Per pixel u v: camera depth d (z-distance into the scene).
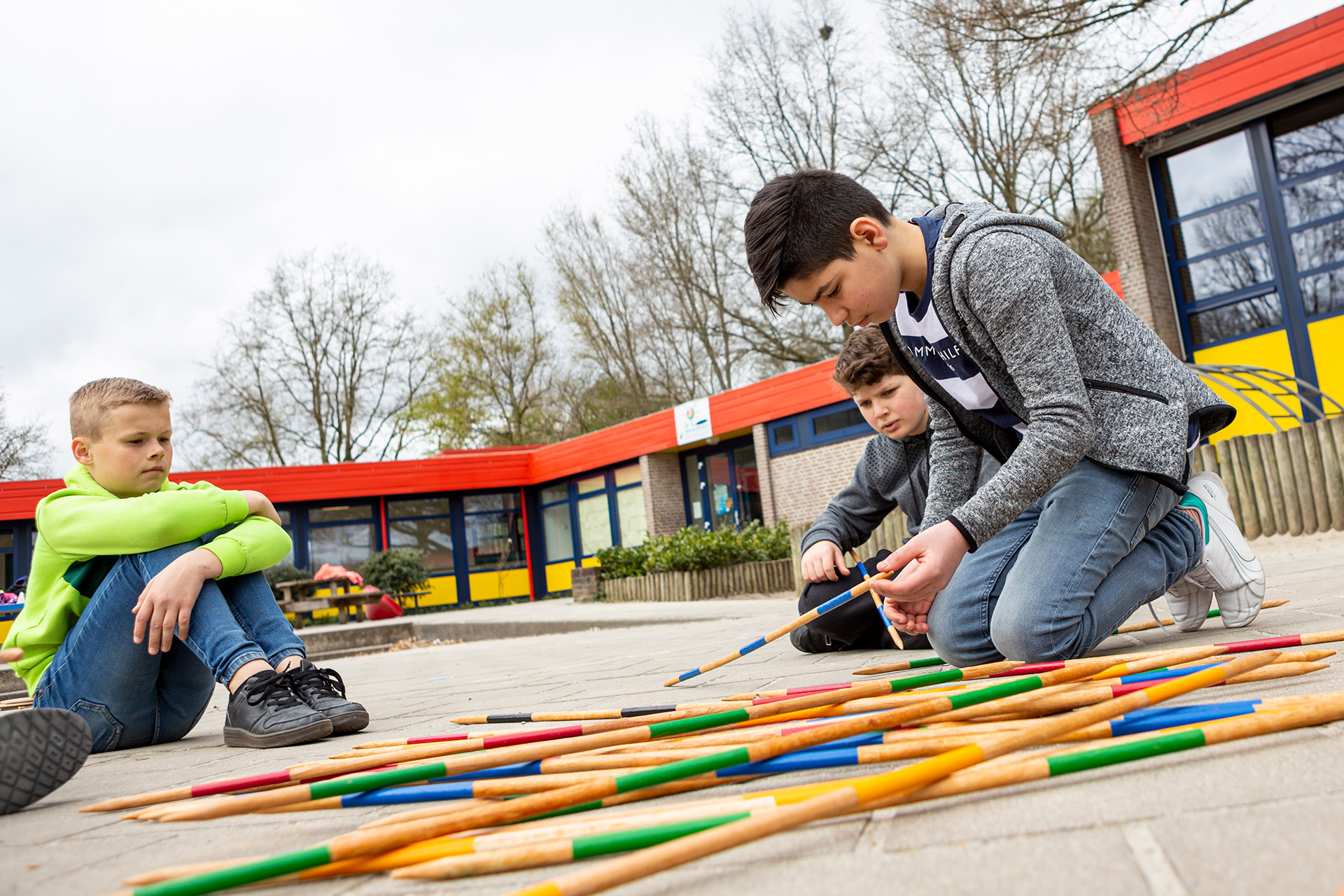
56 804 1.64
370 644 13.43
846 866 0.87
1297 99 12.07
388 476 21.38
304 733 2.20
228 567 2.37
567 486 21.75
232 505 2.45
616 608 12.58
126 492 2.51
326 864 0.98
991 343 2.06
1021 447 1.91
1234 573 2.59
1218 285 13.10
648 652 4.82
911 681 1.69
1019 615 2.05
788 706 1.51
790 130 22.72
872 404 3.07
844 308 2.03
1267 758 1.04
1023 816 0.95
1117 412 2.10
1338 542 8.10
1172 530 2.34
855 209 1.97
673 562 13.56
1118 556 2.12
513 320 30.64
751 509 18.17
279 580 18.42
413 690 4.03
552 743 1.39
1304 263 12.41
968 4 10.45
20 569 18.47
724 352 25.73
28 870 1.15
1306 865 0.73
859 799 0.93
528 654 6.11
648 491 19.09
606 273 28.42
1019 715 1.33
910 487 3.17
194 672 2.60
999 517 1.85
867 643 3.34
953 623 2.25
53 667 2.50
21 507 18.36
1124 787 1.01
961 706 1.33
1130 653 2.28
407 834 1.02
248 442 29.47
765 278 2.02
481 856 0.94
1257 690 1.47
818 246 1.95
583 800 1.08
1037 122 11.31
